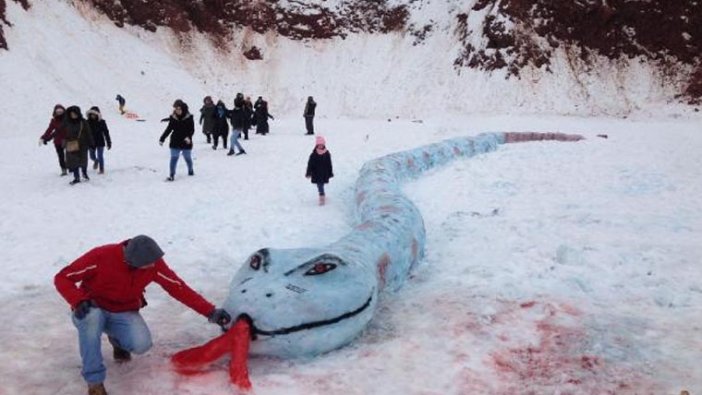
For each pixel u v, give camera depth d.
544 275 6.57
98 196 11.20
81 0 36.50
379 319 5.48
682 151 18.25
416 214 7.69
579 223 9.01
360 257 5.47
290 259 5.05
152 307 5.79
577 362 4.53
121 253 3.95
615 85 38.53
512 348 4.79
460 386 4.20
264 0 44.91
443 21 44.12
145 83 34.88
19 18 29.73
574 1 39.59
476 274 6.69
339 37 44.91
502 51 40.00
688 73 38.00
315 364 4.56
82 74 30.75
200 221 9.31
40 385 4.18
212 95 39.34
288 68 43.12
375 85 41.38
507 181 12.98
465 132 24.86
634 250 7.42
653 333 5.04
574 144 20.44
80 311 3.67
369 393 4.12
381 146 19.61
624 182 12.62
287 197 11.33
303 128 26.98
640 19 39.31
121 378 4.27
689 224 8.91
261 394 4.08
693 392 4.04
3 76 25.61
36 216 9.61
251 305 4.49
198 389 4.14
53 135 13.22
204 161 15.86
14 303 5.85
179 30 41.81
